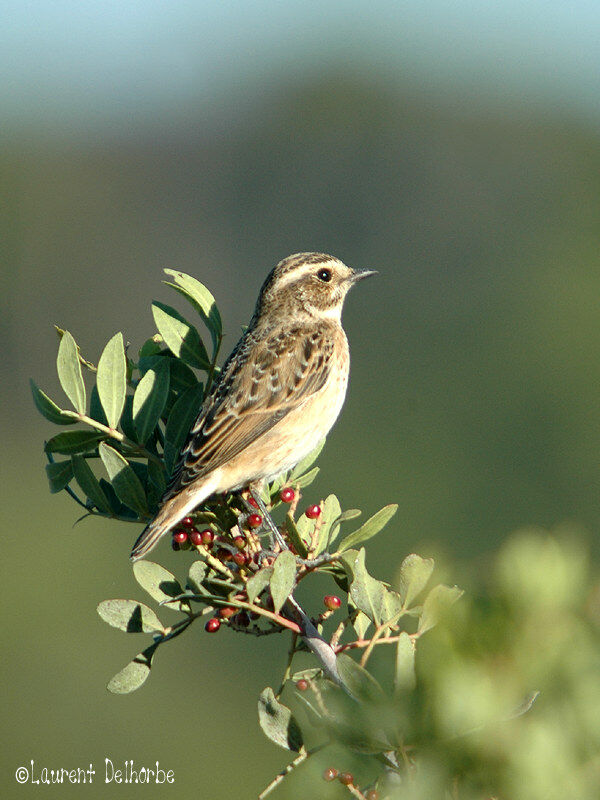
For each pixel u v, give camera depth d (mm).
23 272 27000
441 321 25078
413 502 19281
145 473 5418
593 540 19422
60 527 16938
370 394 22438
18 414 22812
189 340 5480
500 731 2262
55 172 29594
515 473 20422
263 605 4289
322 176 31203
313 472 6371
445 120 32062
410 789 2373
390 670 2902
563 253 26672
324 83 32406
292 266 7332
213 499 6348
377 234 29953
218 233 30094
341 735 2857
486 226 29047
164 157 31188
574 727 2217
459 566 2354
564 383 22297
